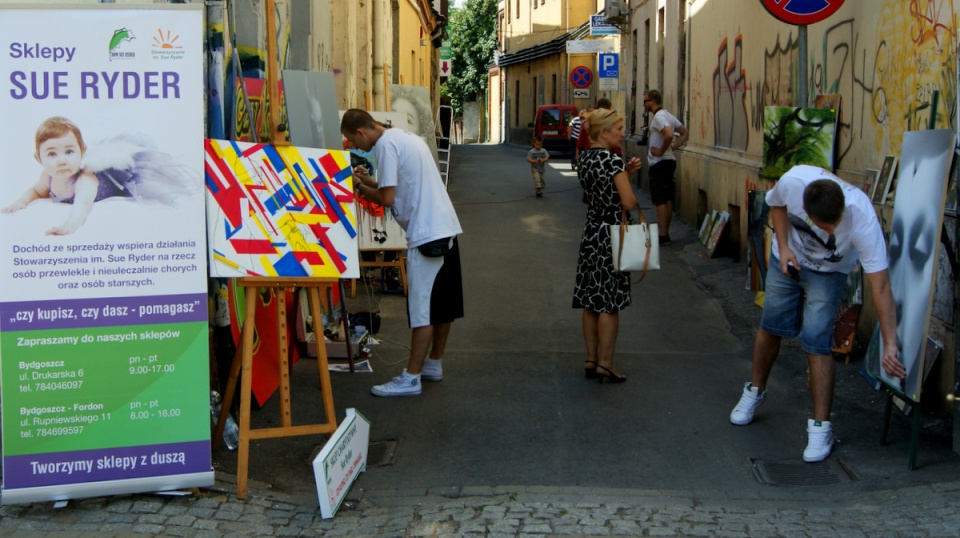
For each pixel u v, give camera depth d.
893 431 5.48
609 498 4.62
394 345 7.57
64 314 4.24
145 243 4.31
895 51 6.24
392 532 4.20
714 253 10.91
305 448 5.36
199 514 4.31
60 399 4.25
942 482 4.68
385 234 8.96
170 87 4.32
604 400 6.21
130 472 4.32
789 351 7.20
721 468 5.09
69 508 4.30
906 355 4.93
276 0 7.14
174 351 4.35
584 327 6.67
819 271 5.13
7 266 4.18
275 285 4.64
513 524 4.29
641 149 18.84
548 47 37.53
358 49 13.50
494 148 38.84
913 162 5.05
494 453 5.30
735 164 10.80
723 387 6.47
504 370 6.89
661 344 7.60
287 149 4.64
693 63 14.17
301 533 4.21
